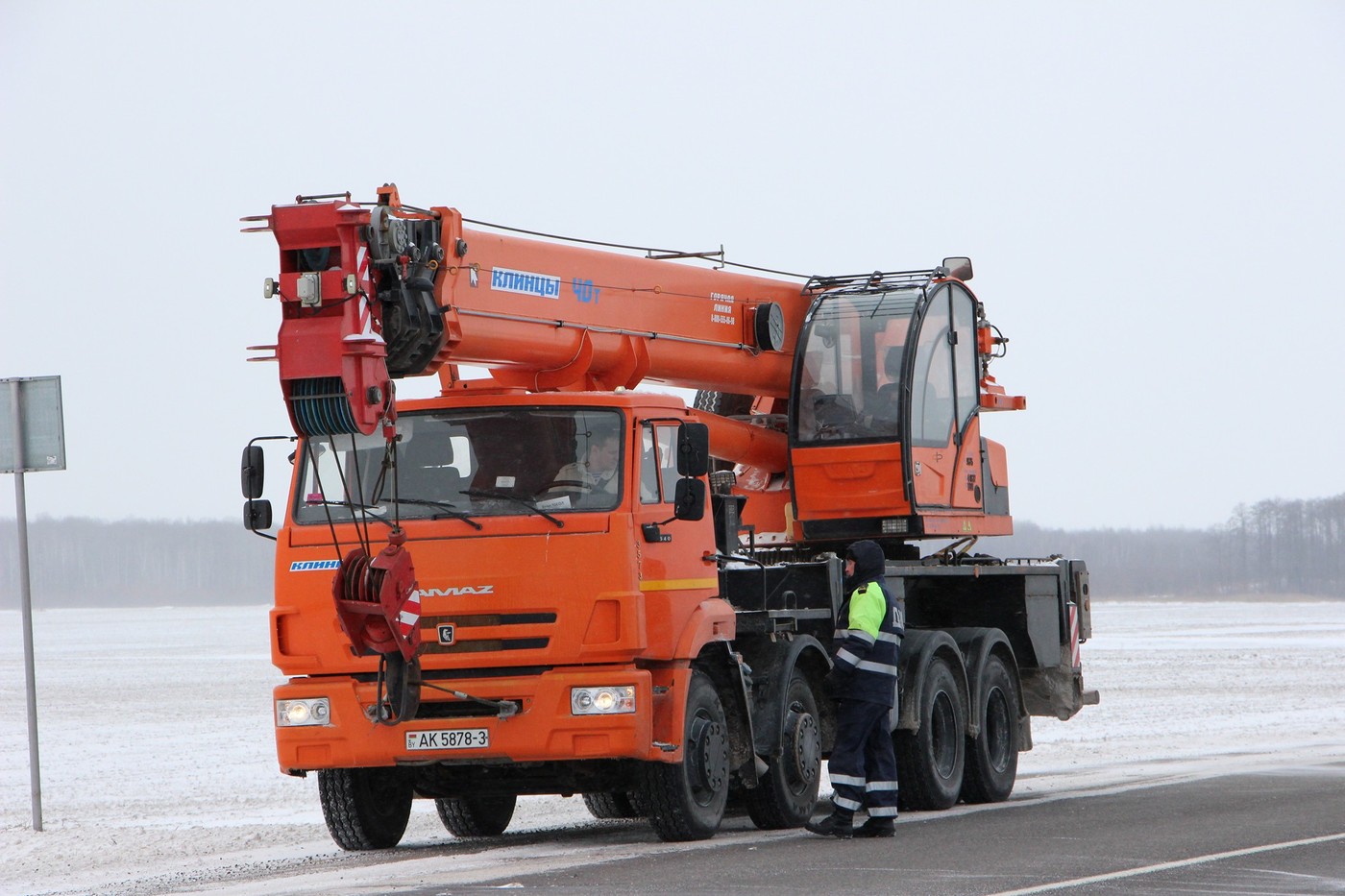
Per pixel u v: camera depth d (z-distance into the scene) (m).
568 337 28.94
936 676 34.34
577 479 26.75
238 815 36.78
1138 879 21.50
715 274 34.22
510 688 26.06
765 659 30.44
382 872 24.64
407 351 25.08
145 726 62.91
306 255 23.95
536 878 22.97
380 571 25.33
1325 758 42.19
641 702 26.09
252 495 27.28
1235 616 197.88
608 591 26.08
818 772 31.42
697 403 38.19
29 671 33.75
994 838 26.66
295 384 23.56
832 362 36.53
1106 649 108.88
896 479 35.88
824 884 21.64
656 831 27.50
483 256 26.89
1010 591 38.91
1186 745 48.56
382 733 26.44
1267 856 23.50
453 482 27.08
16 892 25.45
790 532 37.00
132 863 28.83
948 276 38.53
